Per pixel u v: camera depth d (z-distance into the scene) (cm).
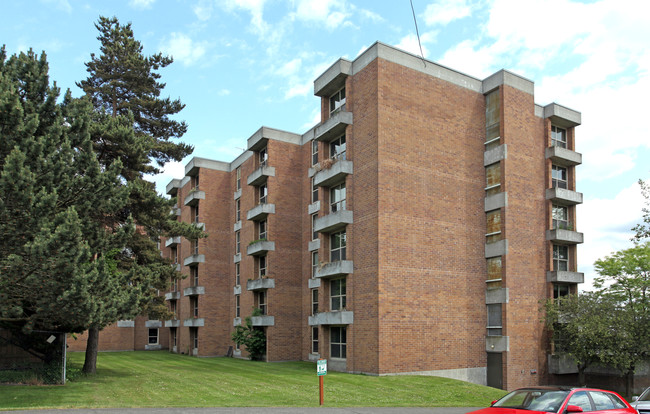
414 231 2705
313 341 3534
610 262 3141
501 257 2862
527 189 3000
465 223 2897
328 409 1614
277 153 3778
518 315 2839
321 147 3203
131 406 1562
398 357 2552
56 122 1688
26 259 1505
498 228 2914
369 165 2714
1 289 1602
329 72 3053
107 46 3412
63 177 1669
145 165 3048
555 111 3281
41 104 1788
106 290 1714
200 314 4384
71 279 1535
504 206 2884
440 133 2880
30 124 1555
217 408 1557
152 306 2780
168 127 3475
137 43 3456
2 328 1991
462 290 2819
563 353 2972
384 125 2694
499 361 2789
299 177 3831
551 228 3191
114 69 3381
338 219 2806
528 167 3030
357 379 2386
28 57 1825
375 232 2616
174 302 5150
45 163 1589
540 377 2889
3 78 1606
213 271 4494
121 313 1811
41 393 1731
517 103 3038
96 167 1802
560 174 3397
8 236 1500
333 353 2977
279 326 3588
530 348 2869
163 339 5403
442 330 2708
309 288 3609
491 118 3044
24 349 2002
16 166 1416
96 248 1816
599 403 1127
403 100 2780
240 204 4419
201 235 2897
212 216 4578
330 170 2938
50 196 1482
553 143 3388
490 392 2195
